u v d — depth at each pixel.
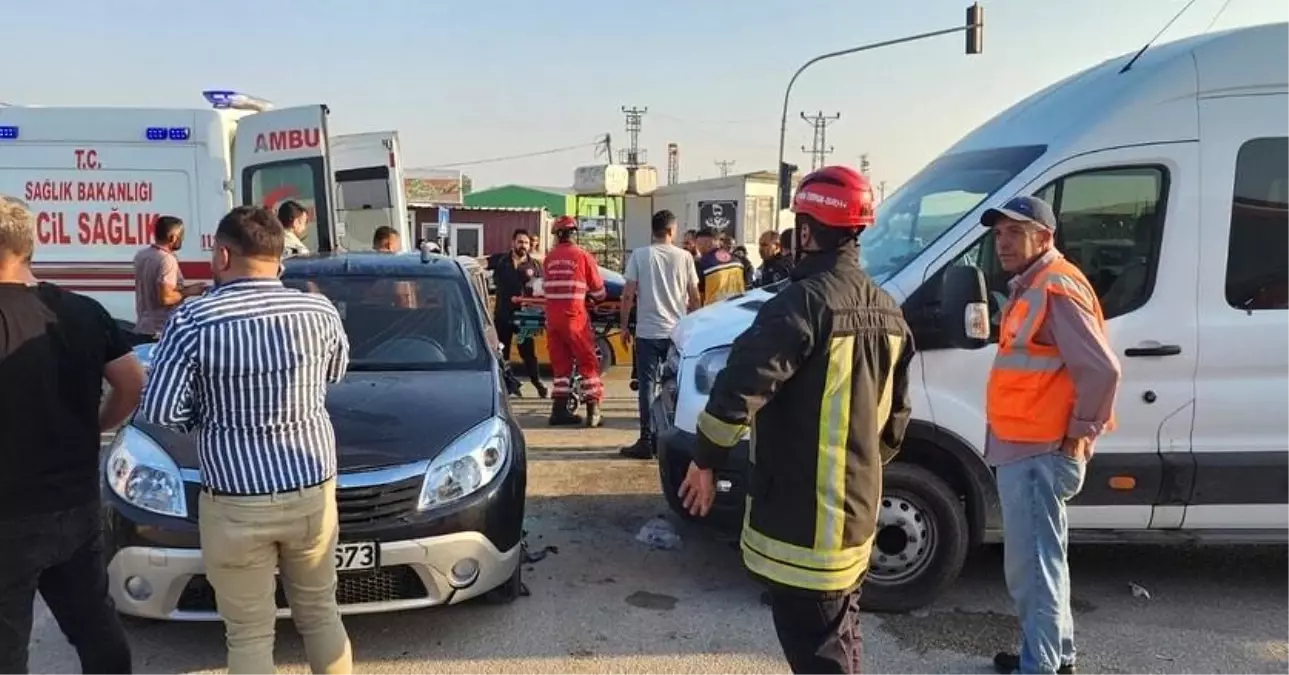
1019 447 3.59
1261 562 5.25
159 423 2.89
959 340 4.00
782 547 2.73
